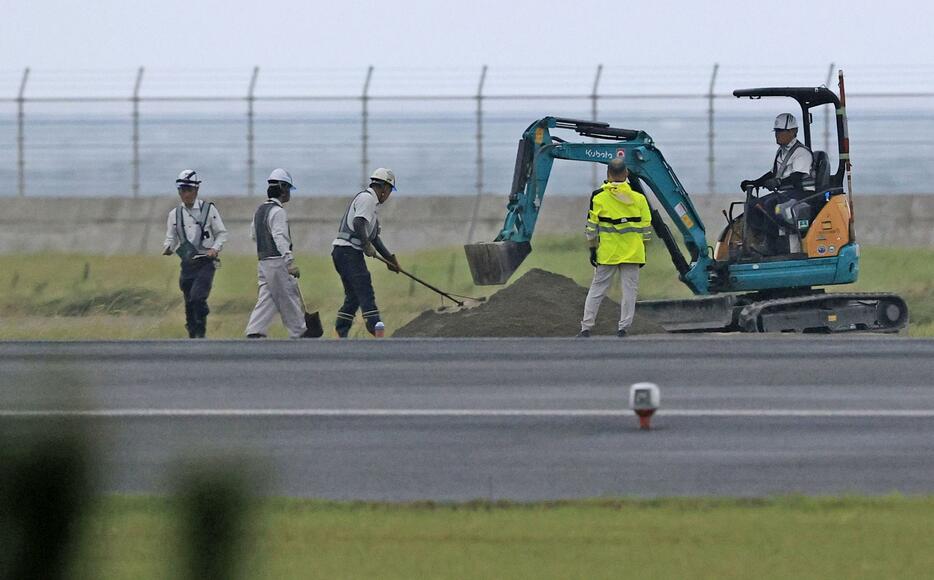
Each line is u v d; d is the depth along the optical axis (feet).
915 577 75.15
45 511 59.21
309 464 112.47
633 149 260.62
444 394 149.28
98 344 200.85
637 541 83.46
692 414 135.64
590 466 111.04
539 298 242.17
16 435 60.08
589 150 259.39
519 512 91.97
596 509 92.99
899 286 375.04
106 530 82.58
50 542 59.06
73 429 61.16
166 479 62.49
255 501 62.03
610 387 153.79
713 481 104.88
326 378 161.68
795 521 88.99
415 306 338.75
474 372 166.09
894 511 92.07
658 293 379.35
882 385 154.40
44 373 72.54
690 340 203.51
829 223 256.32
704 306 258.98
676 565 77.92
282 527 87.10
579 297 245.04
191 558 60.70
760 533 85.46
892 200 508.12
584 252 452.76
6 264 408.05
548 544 82.74
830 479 105.60
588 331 218.38
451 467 111.14
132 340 206.80
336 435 125.39
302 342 202.08
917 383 155.84
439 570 76.89
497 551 81.20
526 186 255.50
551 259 440.86
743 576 75.51
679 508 93.09
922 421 131.54
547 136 256.93
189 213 242.58
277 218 229.04
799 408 139.03
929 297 349.00
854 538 84.12
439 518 90.12
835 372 164.66
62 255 439.22
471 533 85.61
